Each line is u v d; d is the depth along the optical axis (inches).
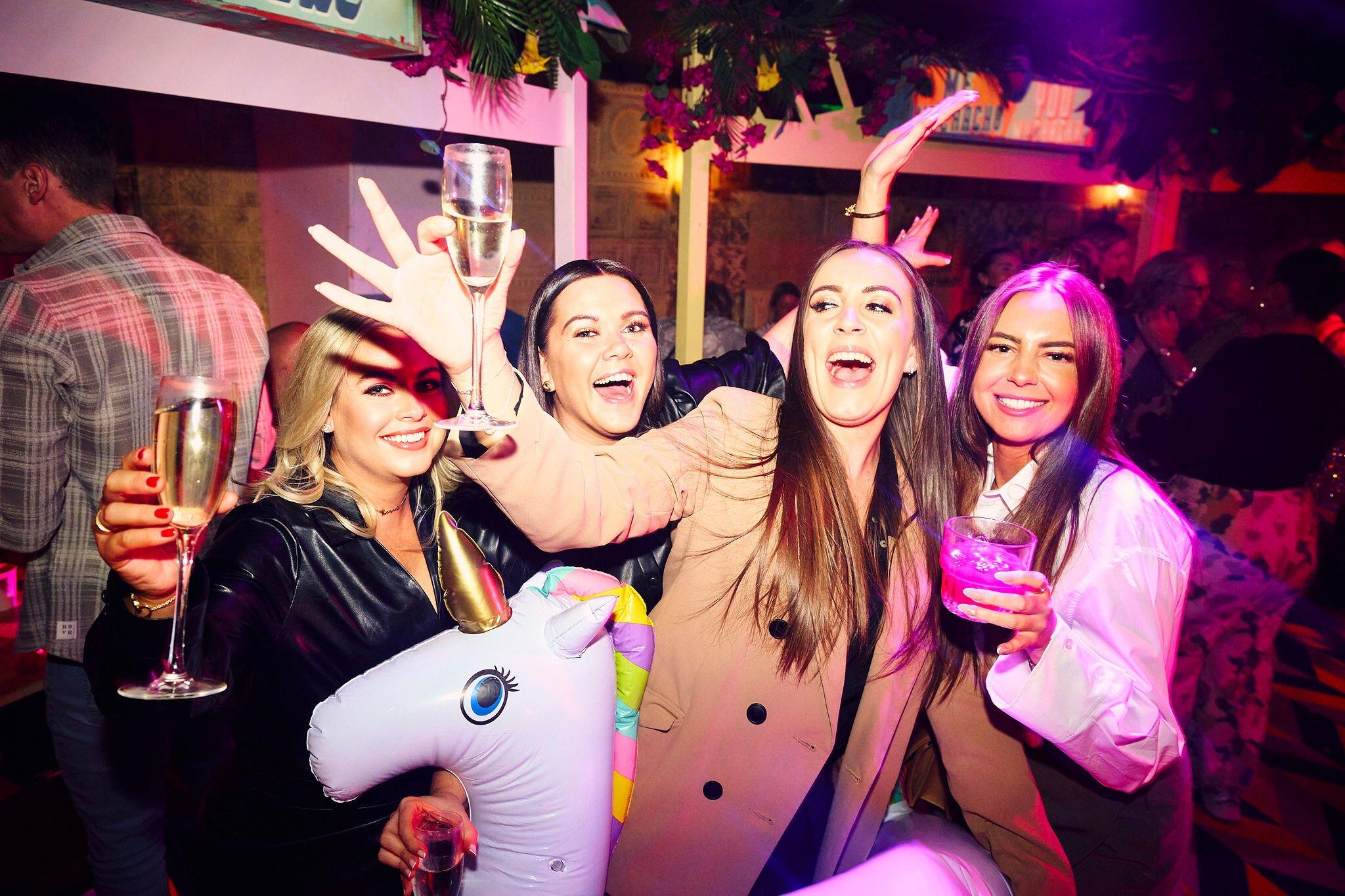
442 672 44.0
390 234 38.9
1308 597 182.4
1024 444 61.2
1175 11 158.6
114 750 74.0
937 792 63.0
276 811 52.8
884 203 77.2
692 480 56.2
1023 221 261.0
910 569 57.5
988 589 44.3
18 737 108.5
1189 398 115.6
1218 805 113.0
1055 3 146.3
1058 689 47.8
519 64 92.3
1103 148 158.7
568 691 45.3
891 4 152.9
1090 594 54.4
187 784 89.5
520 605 47.7
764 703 55.2
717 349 144.1
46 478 69.3
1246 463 109.7
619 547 62.9
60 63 58.1
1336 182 180.9
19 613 73.2
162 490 35.9
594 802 46.1
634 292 69.3
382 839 46.4
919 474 60.5
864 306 55.6
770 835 55.4
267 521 52.1
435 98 85.8
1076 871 58.9
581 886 46.1
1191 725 115.6
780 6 116.7
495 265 38.6
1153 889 58.4
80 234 72.4
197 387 35.9
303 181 138.4
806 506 54.8
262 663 51.5
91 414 70.9
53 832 88.7
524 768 44.3
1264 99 169.6
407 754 43.4
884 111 126.4
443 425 38.3
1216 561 111.6
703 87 112.7
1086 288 59.7
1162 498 57.7
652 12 124.0
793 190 227.9
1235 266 152.3
